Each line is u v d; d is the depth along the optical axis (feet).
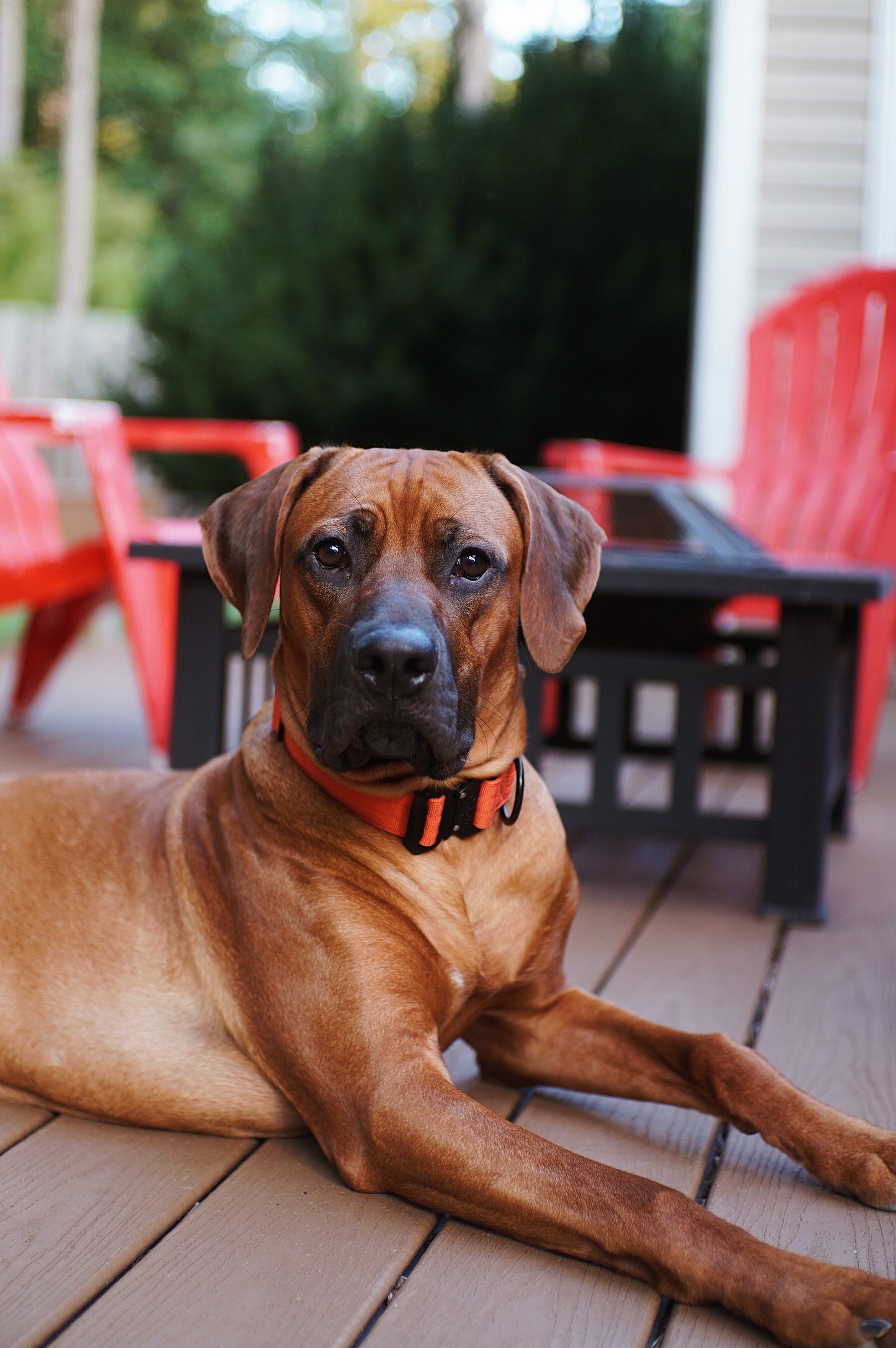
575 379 28.19
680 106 28.19
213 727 9.52
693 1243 4.65
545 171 28.02
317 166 29.60
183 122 61.77
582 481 14.15
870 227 17.72
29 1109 6.11
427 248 27.14
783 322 15.11
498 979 5.94
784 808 9.19
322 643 5.61
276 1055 5.60
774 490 14.82
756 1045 7.06
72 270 51.52
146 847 6.21
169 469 28.17
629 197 27.96
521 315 27.86
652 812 9.41
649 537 10.41
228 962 5.82
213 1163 5.63
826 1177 5.47
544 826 6.16
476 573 5.69
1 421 11.99
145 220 58.95
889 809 12.60
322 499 5.81
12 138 55.67
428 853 5.73
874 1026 7.35
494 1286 4.77
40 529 14.16
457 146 28.48
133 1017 5.91
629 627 10.50
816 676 9.01
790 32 17.52
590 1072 6.22
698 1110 5.94
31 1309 4.54
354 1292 4.72
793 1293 4.41
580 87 28.81
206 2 62.80
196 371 27.86
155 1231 5.09
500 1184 4.89
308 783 5.75
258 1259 4.90
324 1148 5.49
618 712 9.36
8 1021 6.00
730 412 18.20
